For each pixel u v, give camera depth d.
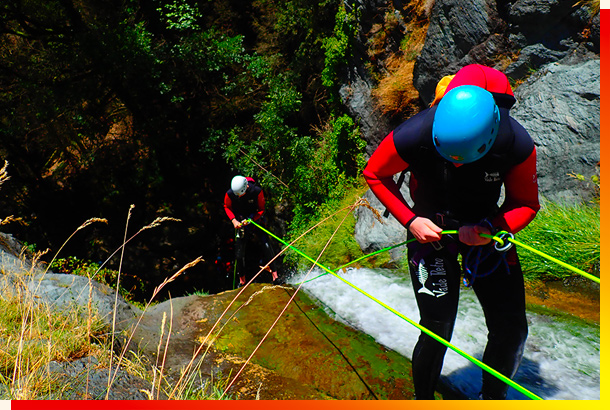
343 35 8.52
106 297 3.48
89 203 12.30
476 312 3.56
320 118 10.17
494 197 2.23
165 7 10.60
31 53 10.66
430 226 2.22
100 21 10.23
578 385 2.71
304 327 3.53
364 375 2.85
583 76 5.29
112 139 12.31
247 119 10.92
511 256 2.31
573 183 4.97
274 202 9.75
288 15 9.72
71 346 2.55
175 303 3.99
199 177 12.05
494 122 1.96
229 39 9.73
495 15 6.22
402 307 3.80
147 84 9.69
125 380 2.44
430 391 2.30
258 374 2.84
